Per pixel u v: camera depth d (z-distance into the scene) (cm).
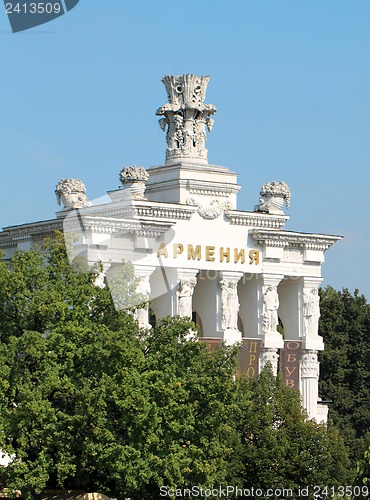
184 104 16212
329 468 12406
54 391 10725
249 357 16012
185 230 15662
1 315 11056
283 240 16188
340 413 19000
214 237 15862
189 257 15662
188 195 15812
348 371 19262
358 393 19150
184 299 15638
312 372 16412
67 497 11138
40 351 10631
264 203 16375
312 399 16388
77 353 10731
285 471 12300
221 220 15938
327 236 16425
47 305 10875
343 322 19325
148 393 10675
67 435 10525
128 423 10631
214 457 11206
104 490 10962
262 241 16112
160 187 16050
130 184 15388
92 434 10488
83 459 10538
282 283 16712
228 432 11250
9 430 10469
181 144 16212
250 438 12575
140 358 10819
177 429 10675
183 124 16238
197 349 11212
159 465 10581
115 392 10550
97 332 10781
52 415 10469
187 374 11100
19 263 11094
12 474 10438
